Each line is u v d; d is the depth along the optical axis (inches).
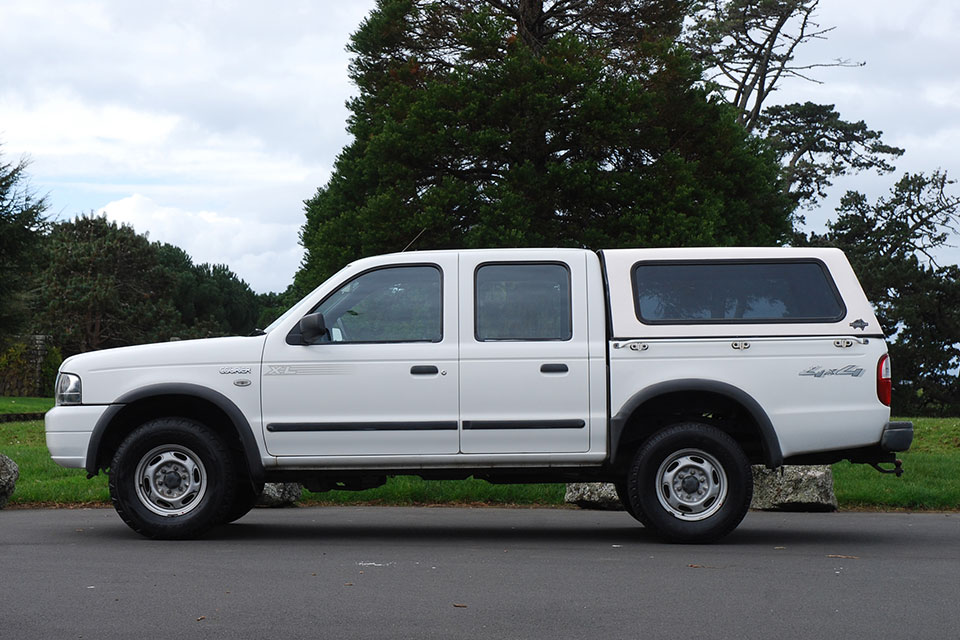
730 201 1084.5
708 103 1099.3
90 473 335.9
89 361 339.6
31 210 1423.5
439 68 1170.0
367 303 341.7
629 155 1064.8
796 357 333.4
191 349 339.0
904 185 2014.0
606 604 229.3
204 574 265.7
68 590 243.0
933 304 1873.8
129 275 2573.8
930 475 526.0
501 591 243.9
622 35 1182.3
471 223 1031.0
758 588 250.1
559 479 347.6
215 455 332.5
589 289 339.0
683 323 335.0
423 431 332.8
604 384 333.4
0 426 949.8
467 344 335.3
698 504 330.0
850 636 200.5
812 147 2082.9
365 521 395.9
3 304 1471.5
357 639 195.9
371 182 1105.4
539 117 990.4
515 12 1168.8
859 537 354.6
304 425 333.1
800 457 341.4
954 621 214.4
